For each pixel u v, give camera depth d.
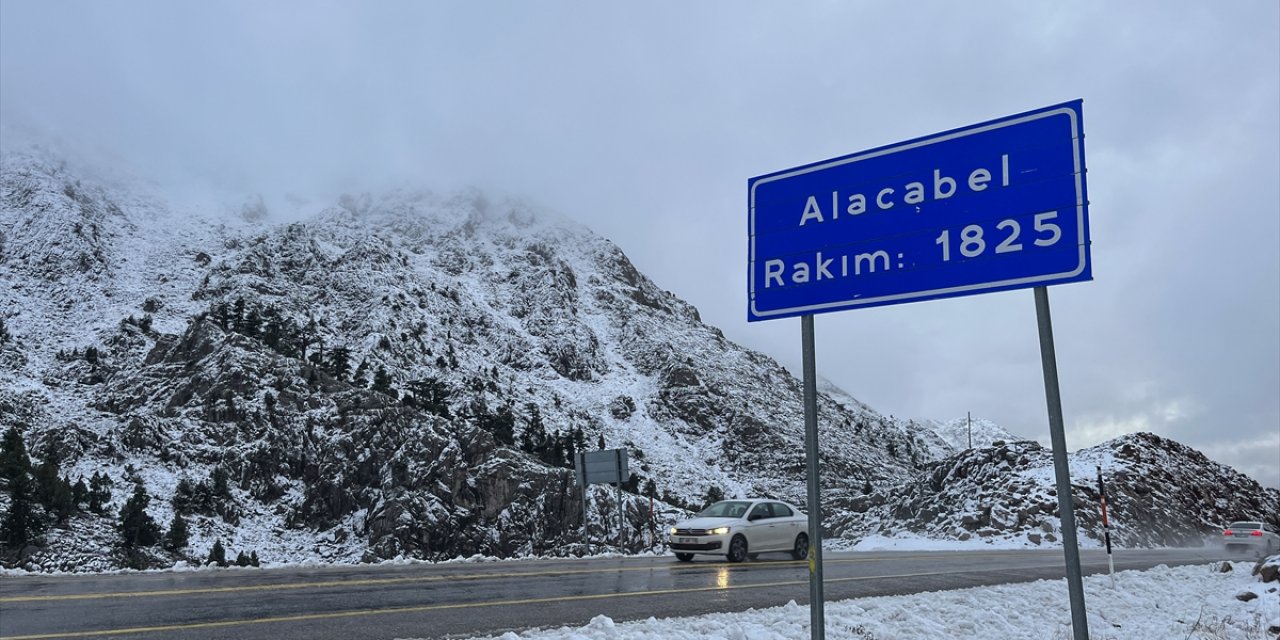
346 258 196.50
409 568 18.27
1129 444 60.75
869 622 11.07
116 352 137.25
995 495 50.62
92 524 83.31
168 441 105.38
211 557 83.25
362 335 159.62
